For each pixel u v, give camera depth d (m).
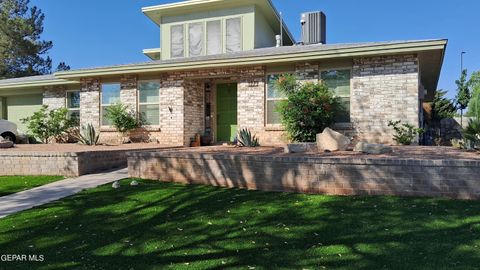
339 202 5.27
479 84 20.33
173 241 4.03
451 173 5.28
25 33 29.73
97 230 4.44
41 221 4.84
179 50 16.66
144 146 11.10
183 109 12.48
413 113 9.77
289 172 6.07
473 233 3.90
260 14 16.33
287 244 3.83
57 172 8.16
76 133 14.12
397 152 7.12
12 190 6.77
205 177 6.80
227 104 13.62
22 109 16.92
